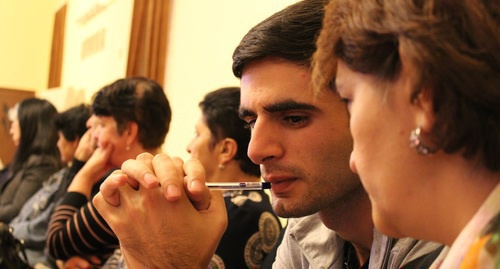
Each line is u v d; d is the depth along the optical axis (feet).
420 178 1.41
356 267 2.78
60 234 5.03
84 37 16.65
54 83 19.66
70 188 5.67
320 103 2.30
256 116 2.46
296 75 2.30
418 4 1.36
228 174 4.75
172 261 2.51
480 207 1.35
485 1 1.35
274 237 4.33
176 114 9.96
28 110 9.85
